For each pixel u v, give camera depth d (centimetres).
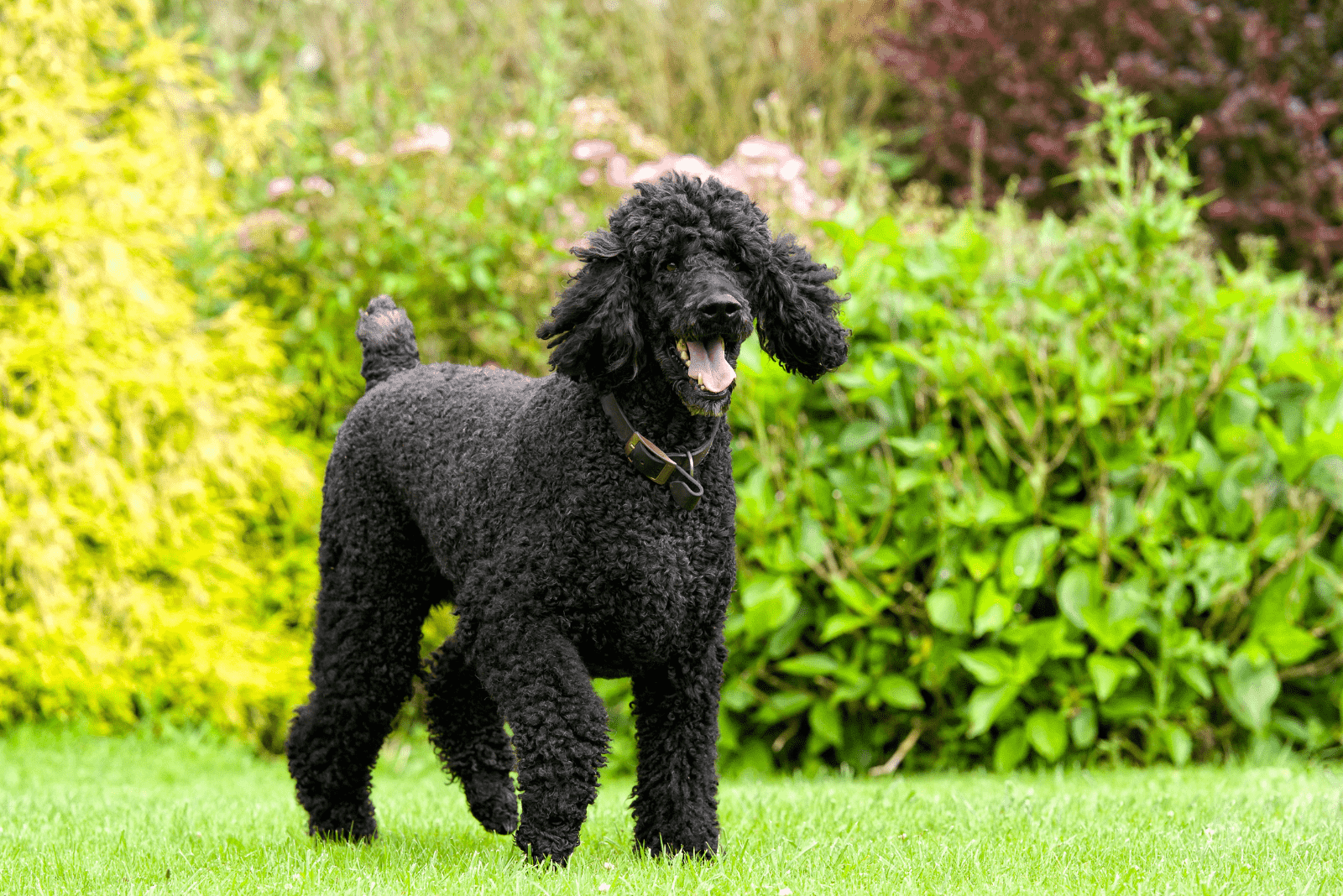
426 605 545
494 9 1569
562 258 1022
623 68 1648
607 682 915
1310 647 813
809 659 857
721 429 470
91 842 530
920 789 714
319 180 1070
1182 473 851
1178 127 1386
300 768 549
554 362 447
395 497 529
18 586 961
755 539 863
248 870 464
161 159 1089
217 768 930
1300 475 844
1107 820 550
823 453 877
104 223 994
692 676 466
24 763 870
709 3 1728
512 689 448
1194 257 1001
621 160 1050
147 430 1038
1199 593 814
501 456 470
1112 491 854
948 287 905
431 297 1070
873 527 871
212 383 1019
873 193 1081
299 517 1063
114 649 959
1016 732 847
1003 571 838
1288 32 1381
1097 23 1457
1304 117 1299
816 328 482
